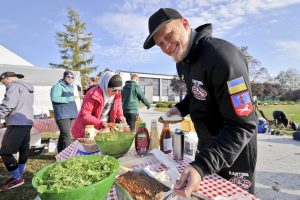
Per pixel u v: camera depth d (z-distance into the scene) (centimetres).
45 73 764
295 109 2122
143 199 105
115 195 120
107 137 175
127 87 527
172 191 106
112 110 283
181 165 158
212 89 123
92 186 84
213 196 117
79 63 2742
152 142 194
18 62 966
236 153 106
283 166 432
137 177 121
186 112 195
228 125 110
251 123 107
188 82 143
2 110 330
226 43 116
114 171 98
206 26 128
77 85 838
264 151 544
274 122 1052
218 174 146
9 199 309
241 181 139
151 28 124
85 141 195
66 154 211
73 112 454
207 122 138
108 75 252
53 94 436
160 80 5266
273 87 3909
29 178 379
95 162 108
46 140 656
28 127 356
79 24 2822
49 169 104
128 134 180
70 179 89
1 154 338
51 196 81
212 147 105
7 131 340
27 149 375
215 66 111
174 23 121
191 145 187
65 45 2756
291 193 322
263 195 316
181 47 126
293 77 4556
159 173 125
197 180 98
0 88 720
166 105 2686
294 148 574
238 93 106
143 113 1639
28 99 359
